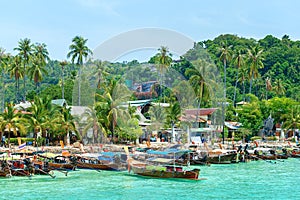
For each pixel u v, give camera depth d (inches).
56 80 6845.5
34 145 2691.9
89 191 1457.9
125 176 1745.8
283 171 2007.9
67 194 1411.2
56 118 2701.8
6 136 3046.3
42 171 1777.8
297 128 3764.8
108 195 1397.6
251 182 1659.7
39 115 2672.2
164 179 1684.3
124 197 1370.6
